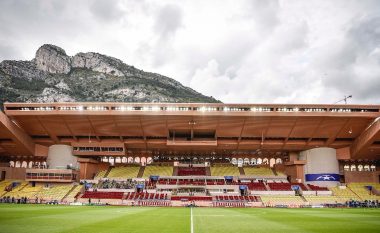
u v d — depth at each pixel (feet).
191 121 239.50
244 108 231.50
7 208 153.89
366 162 288.10
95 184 261.44
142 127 248.11
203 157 308.40
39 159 290.76
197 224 88.99
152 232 71.10
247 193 251.60
